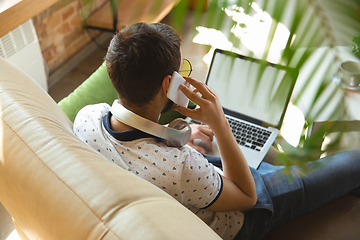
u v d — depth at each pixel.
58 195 0.55
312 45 0.19
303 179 1.06
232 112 1.24
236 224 0.98
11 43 1.77
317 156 0.23
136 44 0.67
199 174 0.73
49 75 2.36
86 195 0.53
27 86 0.84
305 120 0.21
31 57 1.94
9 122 0.70
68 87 2.34
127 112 0.71
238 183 0.90
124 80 0.70
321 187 1.07
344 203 1.13
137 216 0.48
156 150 0.71
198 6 0.21
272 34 0.20
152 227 0.46
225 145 0.86
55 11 2.20
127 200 0.51
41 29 2.13
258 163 1.17
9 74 0.82
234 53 0.22
